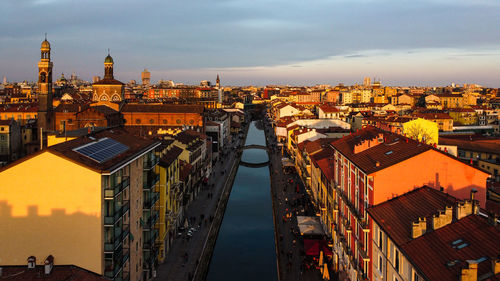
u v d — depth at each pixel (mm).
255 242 93188
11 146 157250
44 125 170500
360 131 84000
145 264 61781
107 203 45812
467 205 39969
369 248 52594
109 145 54688
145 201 62312
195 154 119188
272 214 113000
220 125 199500
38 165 43656
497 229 35812
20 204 43906
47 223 44000
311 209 105812
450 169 51875
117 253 46969
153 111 189000
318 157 108062
